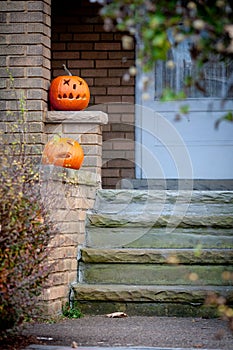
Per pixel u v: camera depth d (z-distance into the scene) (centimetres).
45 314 720
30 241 574
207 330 682
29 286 575
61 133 879
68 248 784
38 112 845
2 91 850
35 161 749
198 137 1078
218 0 363
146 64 371
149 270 811
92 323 721
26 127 843
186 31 392
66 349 582
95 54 1083
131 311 776
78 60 1085
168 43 355
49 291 722
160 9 370
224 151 1075
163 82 1087
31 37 848
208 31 367
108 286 791
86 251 820
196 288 777
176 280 806
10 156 690
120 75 1079
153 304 775
